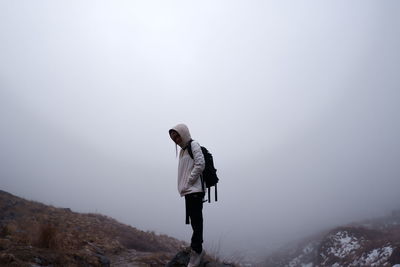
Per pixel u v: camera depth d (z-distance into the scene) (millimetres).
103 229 15961
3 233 9203
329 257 28391
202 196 4383
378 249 23734
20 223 13312
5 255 5492
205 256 6848
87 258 7812
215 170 4504
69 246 9531
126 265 9883
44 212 17453
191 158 4398
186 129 4535
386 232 29781
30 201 20328
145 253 12438
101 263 8188
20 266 5328
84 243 11234
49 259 6395
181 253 5160
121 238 15109
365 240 27984
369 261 22938
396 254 20875
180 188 4371
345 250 27922
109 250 11859
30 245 7082
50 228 8219
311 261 31516
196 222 4363
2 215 14945
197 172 4191
